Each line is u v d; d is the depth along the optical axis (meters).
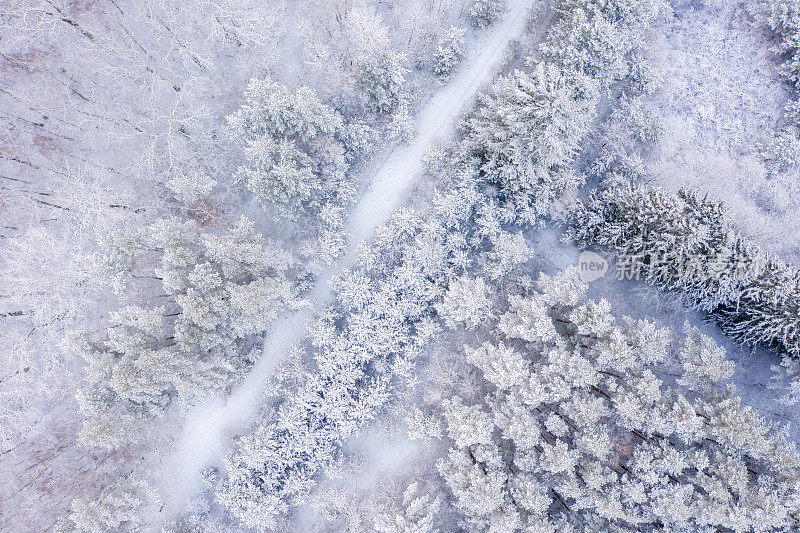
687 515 22.88
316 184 26.55
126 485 26.86
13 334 26.28
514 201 28.42
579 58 25.56
